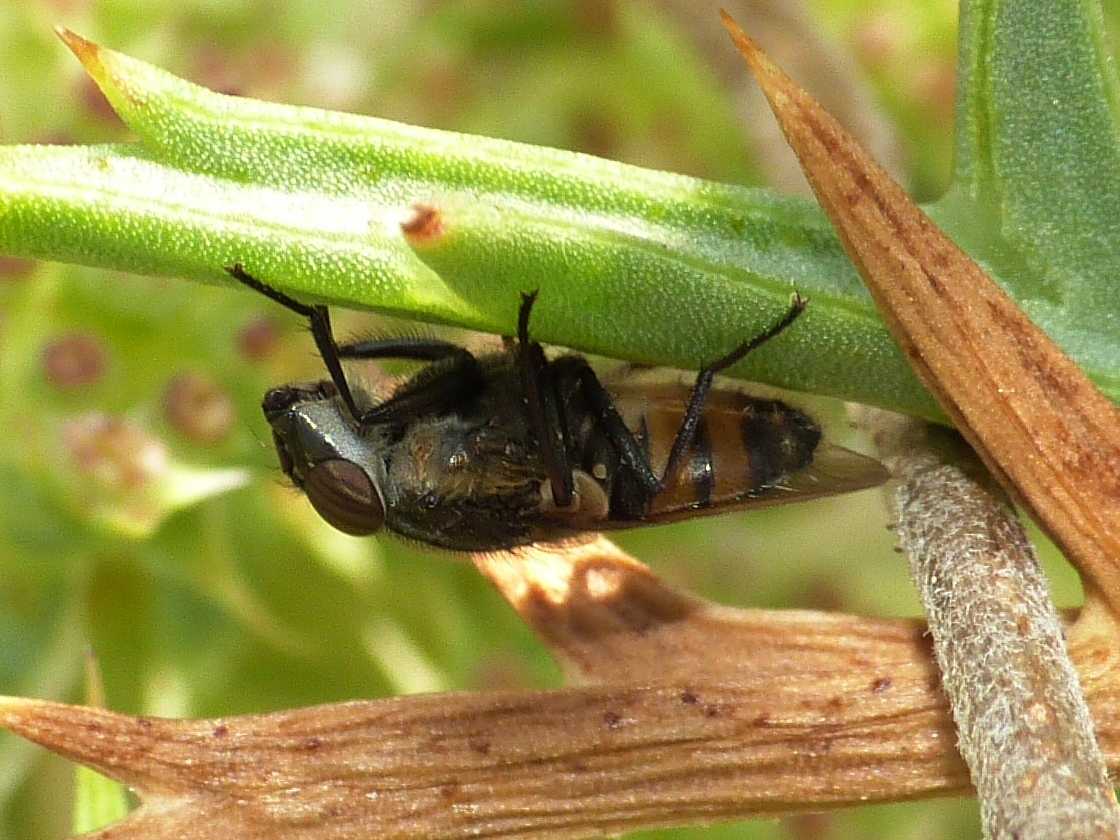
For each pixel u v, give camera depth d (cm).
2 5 6
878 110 6
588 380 5
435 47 7
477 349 5
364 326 5
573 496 5
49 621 6
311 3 6
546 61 7
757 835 6
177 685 6
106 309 5
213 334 5
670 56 7
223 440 5
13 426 5
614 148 7
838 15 7
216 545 6
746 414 5
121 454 5
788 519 7
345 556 6
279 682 6
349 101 6
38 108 6
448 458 5
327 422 5
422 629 6
